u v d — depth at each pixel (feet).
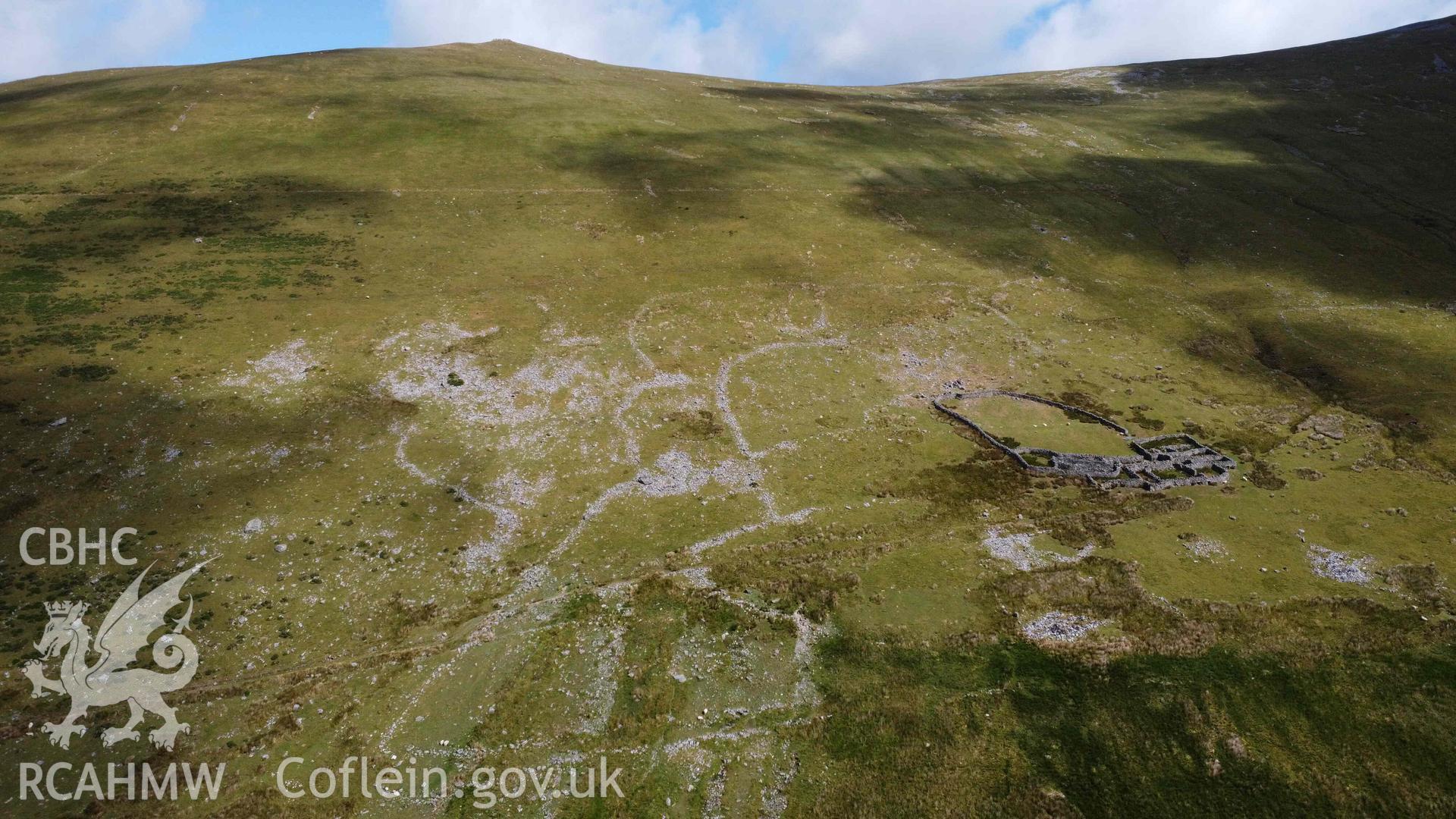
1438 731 99.45
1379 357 209.36
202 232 230.68
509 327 203.62
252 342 183.32
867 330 220.02
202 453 147.23
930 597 126.82
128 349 174.09
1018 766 99.14
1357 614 119.55
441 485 148.77
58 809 86.69
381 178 276.82
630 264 242.58
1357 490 155.12
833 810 94.73
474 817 91.66
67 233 222.48
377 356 184.75
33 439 143.33
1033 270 259.80
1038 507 150.82
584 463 159.53
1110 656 113.09
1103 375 205.05
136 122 300.20
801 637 119.65
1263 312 236.43
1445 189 313.94
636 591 127.03
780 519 146.30
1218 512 148.87
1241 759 97.55
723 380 193.16
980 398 192.34
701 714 106.93
